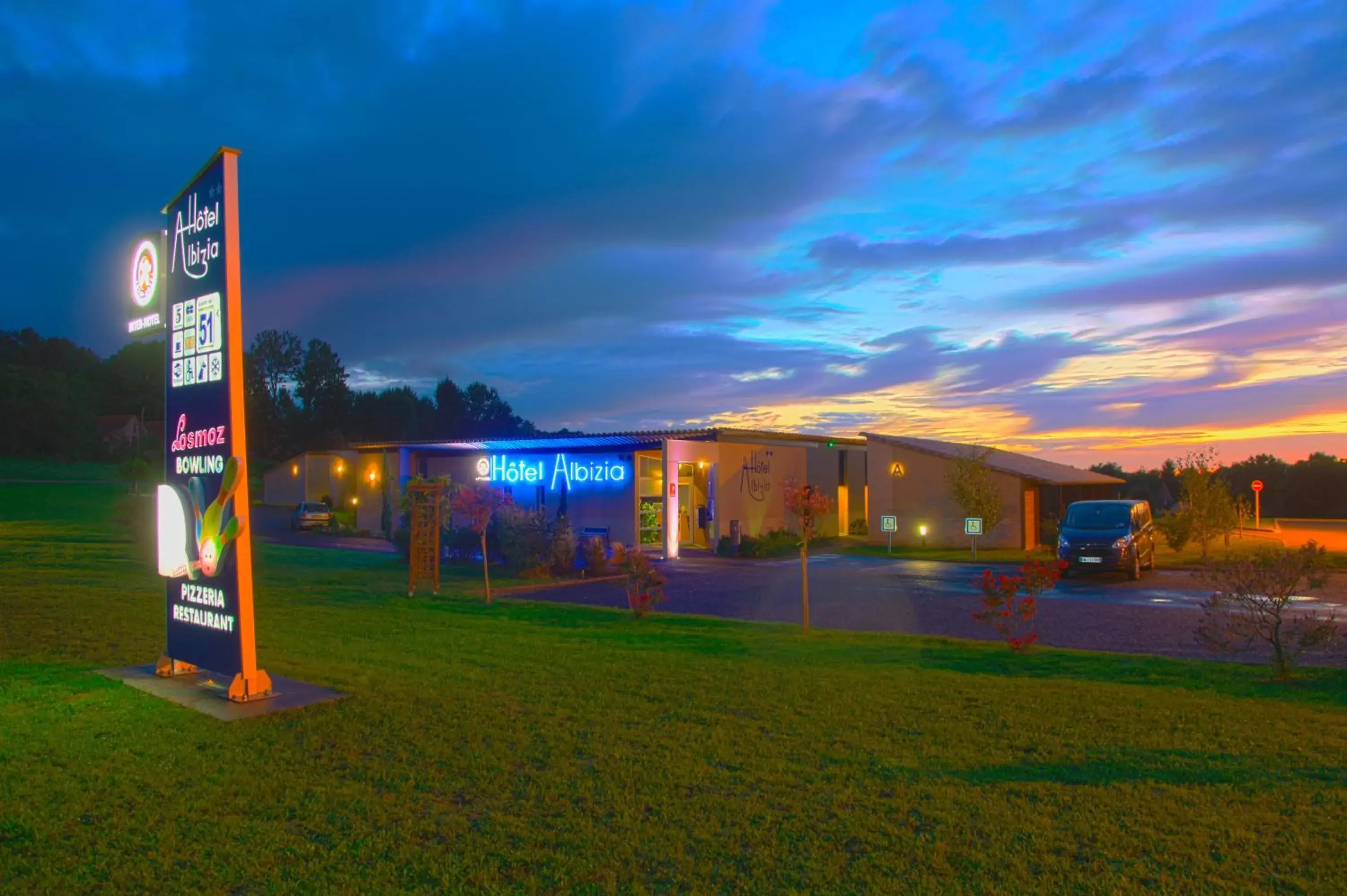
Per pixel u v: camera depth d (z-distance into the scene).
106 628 11.79
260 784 5.62
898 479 32.00
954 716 7.20
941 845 4.61
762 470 31.69
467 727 6.86
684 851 4.59
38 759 6.15
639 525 28.78
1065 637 12.30
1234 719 7.08
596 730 6.78
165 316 9.14
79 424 74.19
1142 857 4.45
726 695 7.91
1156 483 49.06
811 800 5.27
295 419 91.00
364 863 4.50
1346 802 5.15
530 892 4.18
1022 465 33.19
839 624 13.65
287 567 21.69
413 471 34.06
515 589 17.94
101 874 4.40
